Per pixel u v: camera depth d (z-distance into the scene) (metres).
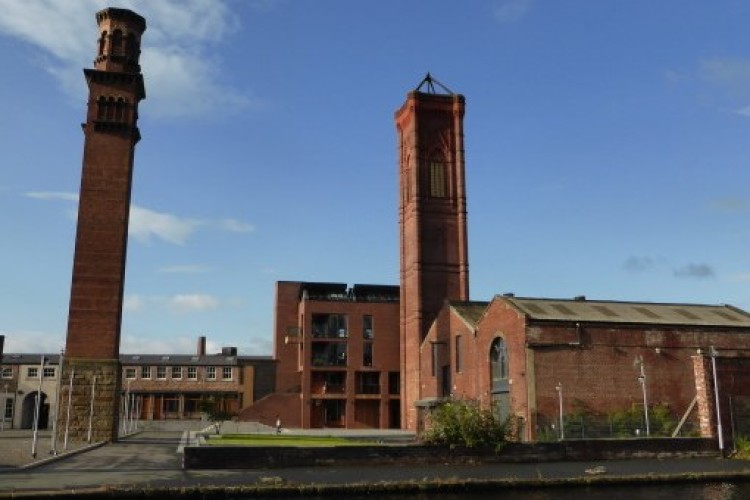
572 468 28.84
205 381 92.44
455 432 31.03
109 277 50.22
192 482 24.38
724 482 26.25
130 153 52.69
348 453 29.89
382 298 84.50
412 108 78.56
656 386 44.72
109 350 49.25
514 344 46.12
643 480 25.72
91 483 24.11
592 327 45.00
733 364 34.38
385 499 22.84
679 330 46.16
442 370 65.25
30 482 24.42
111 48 54.03
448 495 23.48
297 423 79.69
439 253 75.81
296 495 23.08
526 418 43.53
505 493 23.83
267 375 94.12
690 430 41.66
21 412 87.00
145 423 82.00
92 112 52.47
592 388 43.94
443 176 77.88
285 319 89.31
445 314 64.69
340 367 81.06
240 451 29.33
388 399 81.12
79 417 48.09
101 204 51.25
